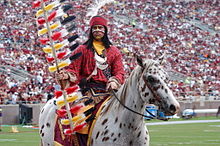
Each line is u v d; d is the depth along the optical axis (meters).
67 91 10.02
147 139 9.86
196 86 65.00
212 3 99.31
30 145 25.17
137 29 79.25
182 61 73.31
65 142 10.37
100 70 10.56
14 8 73.06
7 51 59.25
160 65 9.37
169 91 8.96
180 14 92.50
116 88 10.03
